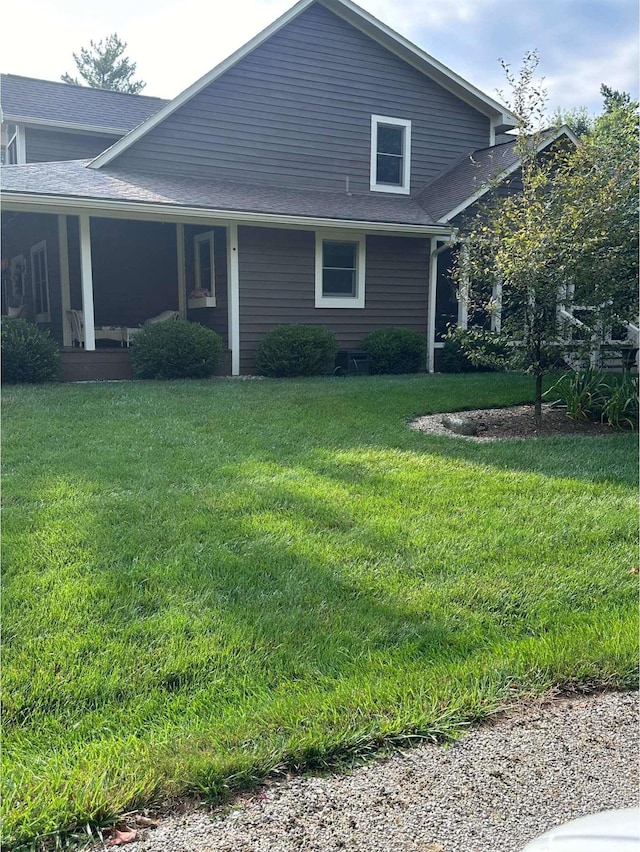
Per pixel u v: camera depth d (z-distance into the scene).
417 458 5.29
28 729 2.04
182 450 5.34
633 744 2.05
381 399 8.02
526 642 2.60
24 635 2.51
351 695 2.21
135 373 10.23
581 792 1.83
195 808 1.74
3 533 3.44
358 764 1.93
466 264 6.98
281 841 1.64
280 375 10.84
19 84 15.10
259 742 1.97
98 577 2.98
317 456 5.27
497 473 4.88
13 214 11.94
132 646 2.47
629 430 6.84
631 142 6.96
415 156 13.88
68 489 4.21
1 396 7.77
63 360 9.91
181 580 3.00
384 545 3.48
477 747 2.02
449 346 12.31
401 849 1.62
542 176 6.55
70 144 14.77
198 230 12.85
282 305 11.76
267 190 12.23
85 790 1.75
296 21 12.50
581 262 6.39
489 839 1.66
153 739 2.00
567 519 3.92
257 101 12.33
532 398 8.30
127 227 13.30
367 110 13.29
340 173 13.17
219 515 3.82
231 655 2.45
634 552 3.49
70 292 12.82
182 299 13.38
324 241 12.13
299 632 2.62
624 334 8.59
